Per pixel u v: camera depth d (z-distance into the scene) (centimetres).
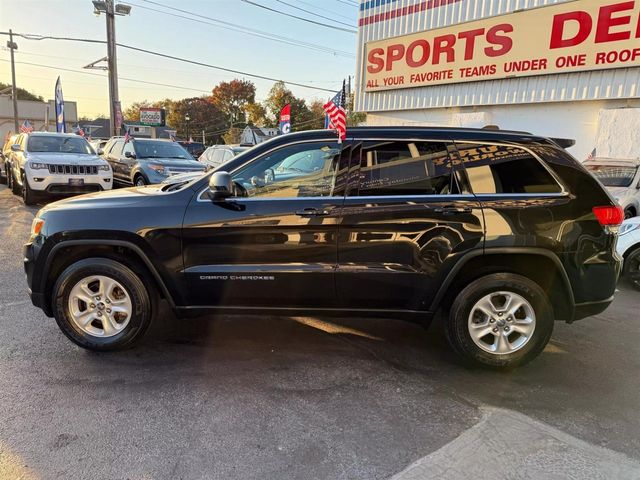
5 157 1402
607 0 939
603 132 982
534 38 1062
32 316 432
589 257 341
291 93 7488
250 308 359
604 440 268
